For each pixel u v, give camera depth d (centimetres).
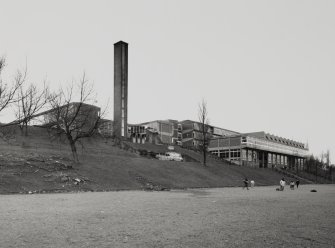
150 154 6169
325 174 10644
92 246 732
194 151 8419
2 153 3331
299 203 1966
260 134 9931
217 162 7356
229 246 738
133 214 1305
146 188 3338
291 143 11269
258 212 1428
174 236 852
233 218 1211
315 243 778
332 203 1986
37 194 2398
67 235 854
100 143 6072
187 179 4328
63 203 1736
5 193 2336
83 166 3606
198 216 1262
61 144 5162
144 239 812
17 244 746
